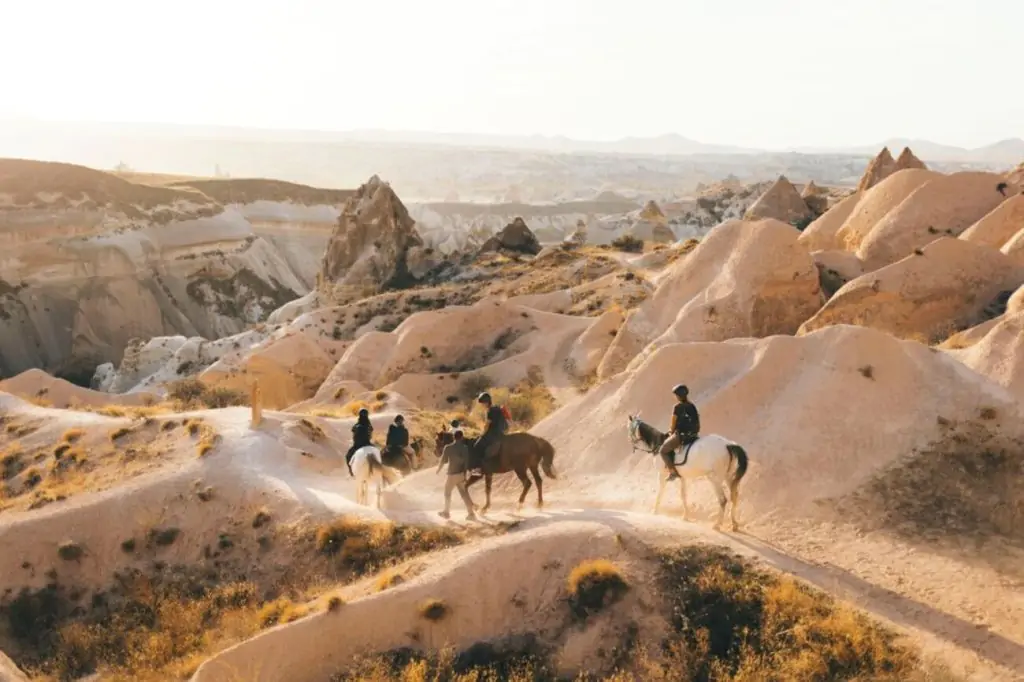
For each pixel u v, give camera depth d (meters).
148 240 101.56
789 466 18.62
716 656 13.52
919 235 42.59
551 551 15.72
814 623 13.38
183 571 19.55
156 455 24.80
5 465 26.52
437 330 48.84
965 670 12.23
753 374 21.22
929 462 18.36
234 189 138.00
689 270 41.75
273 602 17.05
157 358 70.31
